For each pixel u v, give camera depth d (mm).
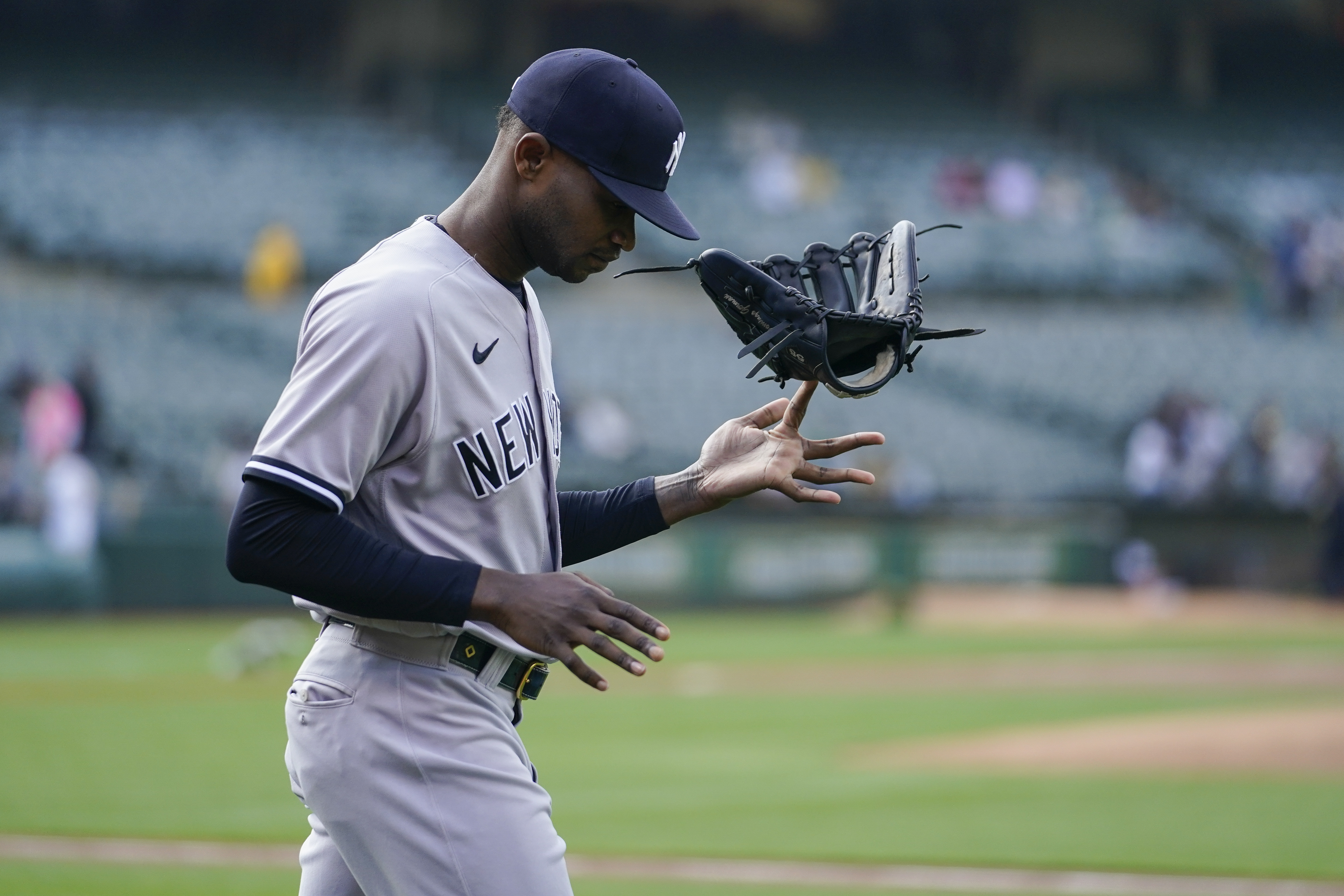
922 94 122562
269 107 106125
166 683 48844
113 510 69688
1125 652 62656
